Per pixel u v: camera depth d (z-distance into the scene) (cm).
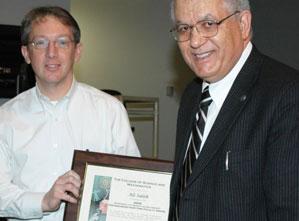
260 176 115
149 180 160
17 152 165
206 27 122
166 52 554
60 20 157
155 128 484
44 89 167
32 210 153
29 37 158
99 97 180
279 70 124
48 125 168
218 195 119
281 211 108
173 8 129
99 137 173
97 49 568
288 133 110
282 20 462
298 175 108
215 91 136
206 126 136
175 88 555
